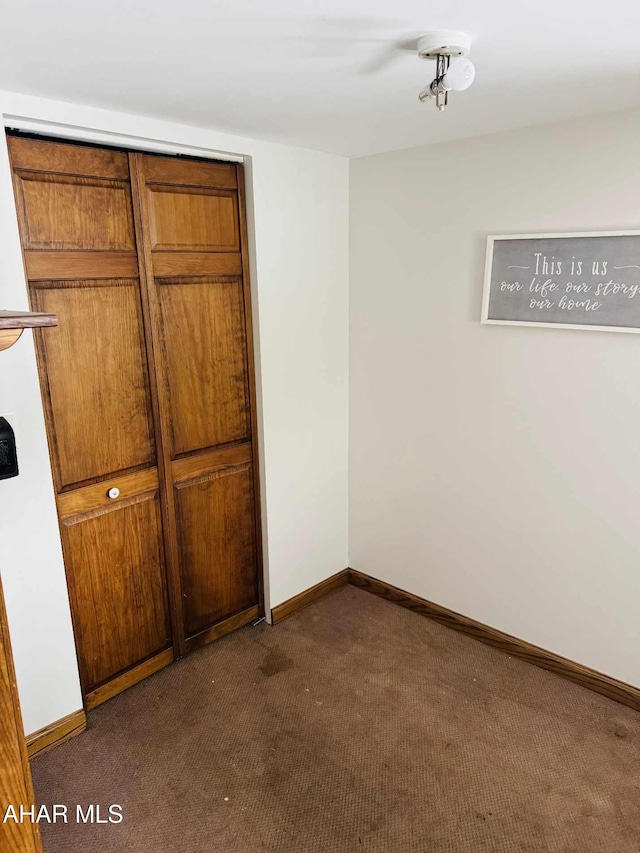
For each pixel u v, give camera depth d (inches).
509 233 87.0
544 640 95.4
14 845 42.5
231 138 86.8
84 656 86.1
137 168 80.8
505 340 90.4
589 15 45.6
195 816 70.7
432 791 73.7
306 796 73.2
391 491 112.0
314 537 114.9
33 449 73.8
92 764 78.5
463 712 87.0
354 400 114.3
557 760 78.1
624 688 87.2
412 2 43.2
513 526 95.4
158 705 89.4
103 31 48.2
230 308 95.2
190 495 95.9
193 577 99.1
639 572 83.2
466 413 97.6
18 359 70.8
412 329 102.0
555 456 88.4
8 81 62.0
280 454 105.0
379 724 84.9
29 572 76.0
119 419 84.8
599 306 79.7
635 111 73.1
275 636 106.3
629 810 70.8
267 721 85.9
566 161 79.8
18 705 40.4
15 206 69.5
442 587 108.0
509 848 66.4
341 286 109.0
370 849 66.3
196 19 46.1
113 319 81.9
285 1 42.6
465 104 71.0
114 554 87.6
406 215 98.7
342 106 71.8
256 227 93.0
